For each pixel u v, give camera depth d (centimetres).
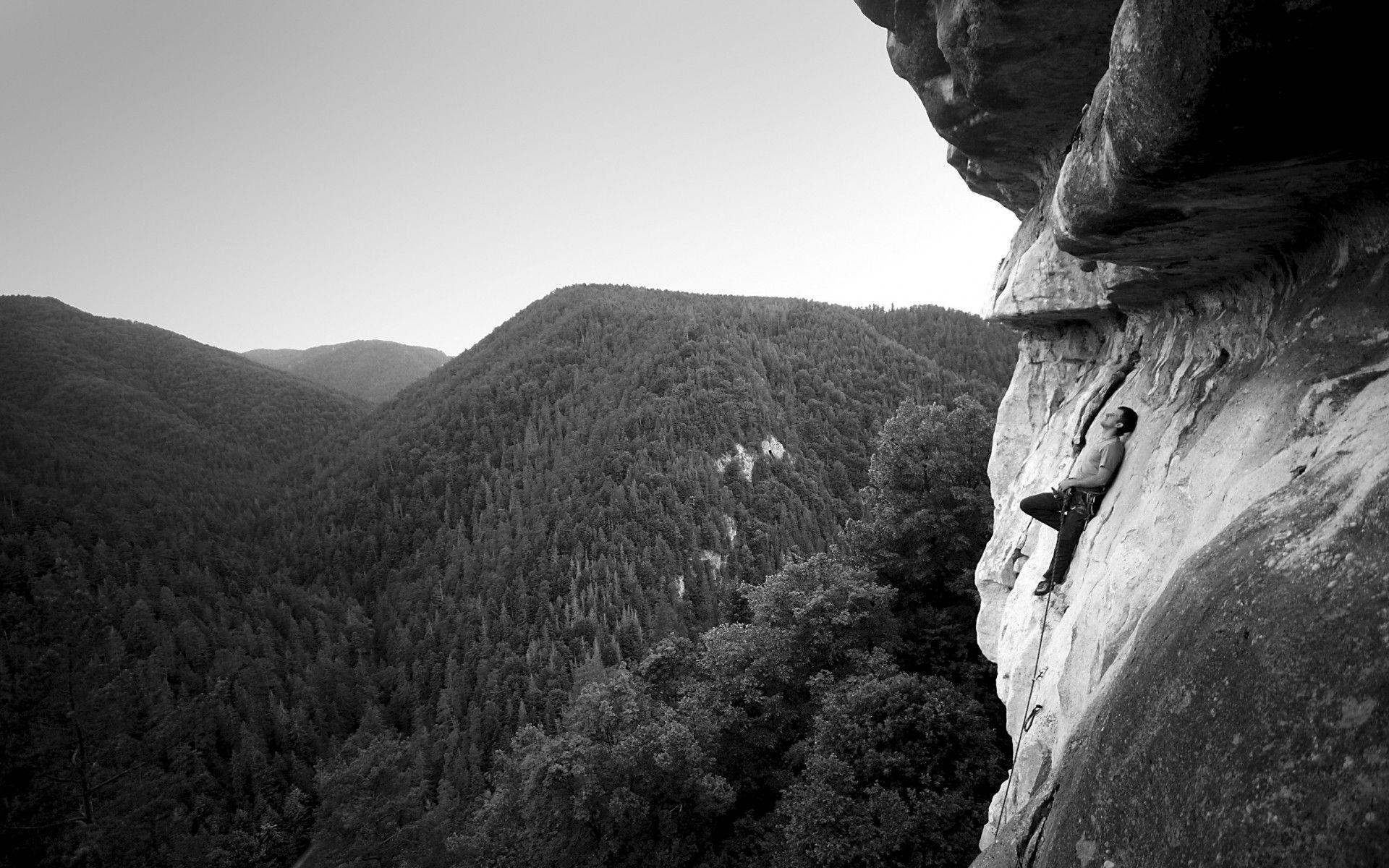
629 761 2277
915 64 1078
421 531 19688
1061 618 887
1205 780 320
